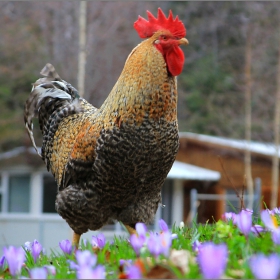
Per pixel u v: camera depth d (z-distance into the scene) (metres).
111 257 4.32
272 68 27.92
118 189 5.80
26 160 23.33
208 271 3.04
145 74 5.77
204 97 30.08
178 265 3.72
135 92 5.73
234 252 4.01
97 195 5.92
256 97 27.47
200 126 29.28
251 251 3.95
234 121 28.30
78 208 6.02
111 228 20.98
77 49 24.80
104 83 25.27
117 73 25.72
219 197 19.69
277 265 3.00
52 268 4.10
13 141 26.98
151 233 4.61
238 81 30.17
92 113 6.79
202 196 19.98
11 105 28.67
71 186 6.11
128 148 5.62
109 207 6.03
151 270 3.62
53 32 27.39
